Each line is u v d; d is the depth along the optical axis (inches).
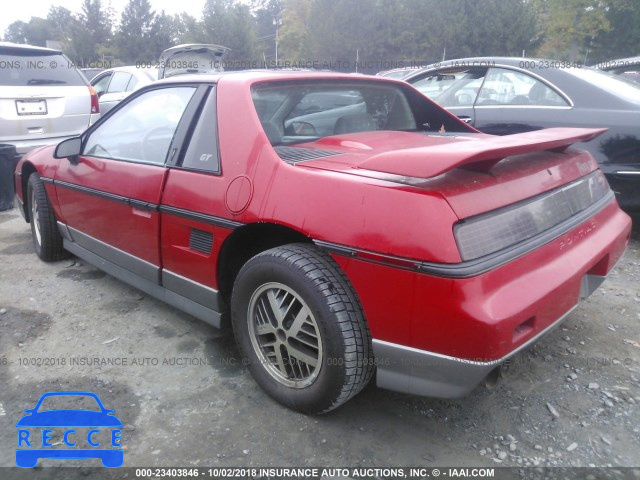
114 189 127.7
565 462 84.4
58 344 121.6
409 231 77.0
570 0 1133.7
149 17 2171.5
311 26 1488.7
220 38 1711.4
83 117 275.6
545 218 90.3
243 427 93.4
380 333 82.8
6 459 86.1
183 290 115.6
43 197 164.4
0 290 150.9
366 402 100.3
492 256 78.1
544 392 102.1
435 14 1354.6
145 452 87.6
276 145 107.6
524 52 1342.3
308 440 90.0
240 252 107.5
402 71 418.6
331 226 84.8
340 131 126.5
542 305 81.4
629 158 165.5
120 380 107.5
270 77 111.7
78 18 2277.3
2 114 245.9
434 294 75.4
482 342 74.2
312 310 87.1
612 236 105.1
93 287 153.6
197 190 105.5
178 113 117.7
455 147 79.3
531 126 183.8
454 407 98.4
